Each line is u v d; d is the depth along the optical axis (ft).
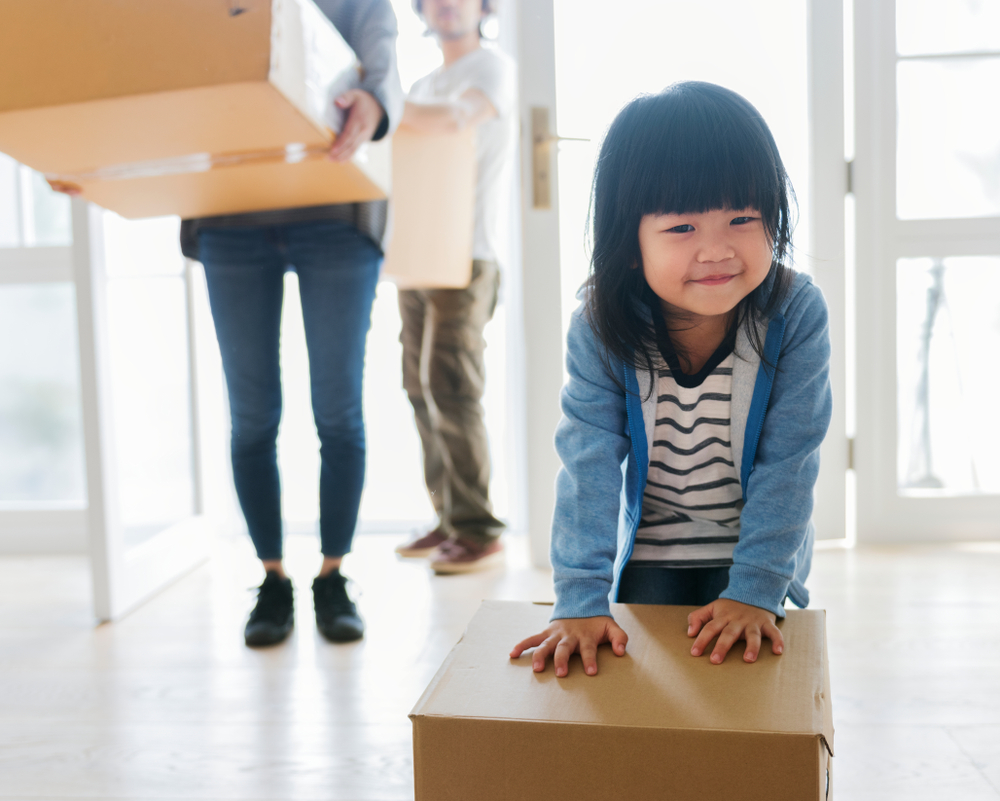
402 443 8.22
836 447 7.06
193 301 7.38
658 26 6.63
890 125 6.89
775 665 2.38
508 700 2.18
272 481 5.23
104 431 5.60
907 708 4.01
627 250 2.83
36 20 3.12
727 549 3.36
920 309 7.04
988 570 6.22
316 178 4.18
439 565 6.61
